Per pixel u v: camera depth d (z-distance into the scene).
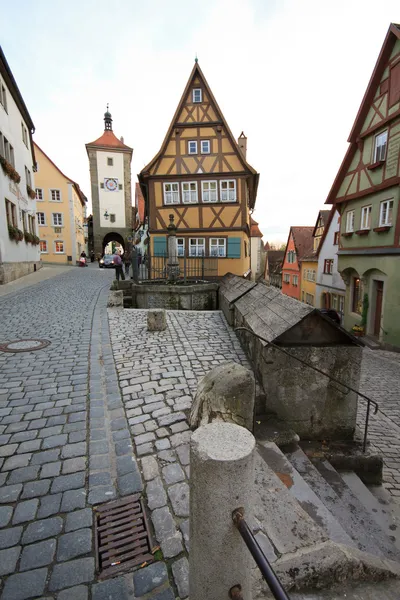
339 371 3.76
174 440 2.95
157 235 18.55
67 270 24.75
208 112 17.67
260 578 1.62
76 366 4.82
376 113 14.59
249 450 1.12
